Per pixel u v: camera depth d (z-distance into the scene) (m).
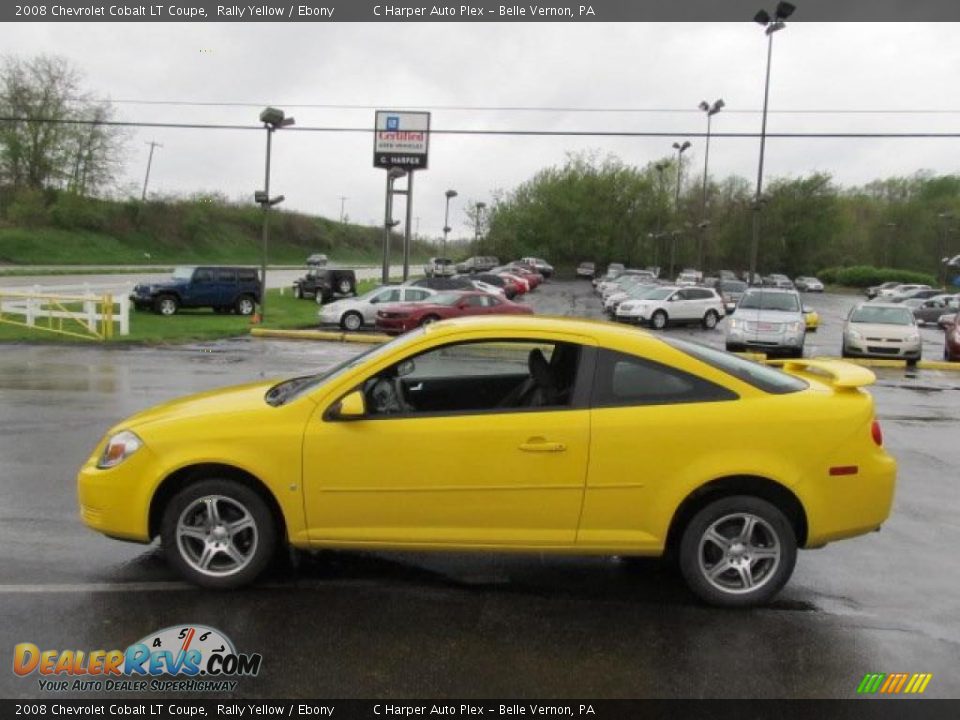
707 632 4.27
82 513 4.72
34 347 18.42
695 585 4.54
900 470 8.21
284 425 4.49
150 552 5.18
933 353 26.14
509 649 4.02
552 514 4.45
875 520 4.57
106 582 4.70
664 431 4.40
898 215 100.75
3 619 4.21
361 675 3.75
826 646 4.15
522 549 4.50
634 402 4.48
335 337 22.80
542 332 4.62
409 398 4.88
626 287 40.00
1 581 4.67
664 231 86.25
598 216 85.62
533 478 4.42
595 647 4.07
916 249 99.56
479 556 5.31
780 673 3.86
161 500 4.65
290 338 22.92
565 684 3.71
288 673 3.75
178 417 4.63
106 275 46.78
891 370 19.84
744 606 4.55
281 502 4.48
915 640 4.25
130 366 15.12
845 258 99.25
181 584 4.69
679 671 3.85
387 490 4.46
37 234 67.19
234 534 4.60
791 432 4.43
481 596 4.68
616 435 4.40
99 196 75.62
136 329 22.88
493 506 4.45
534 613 4.46
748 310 22.88
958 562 5.44
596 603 4.61
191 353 18.12
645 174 87.62
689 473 4.40
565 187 86.31
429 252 150.00
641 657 3.98
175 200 87.69
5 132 68.75
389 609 4.46
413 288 26.06
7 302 24.75
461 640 4.11
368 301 25.61
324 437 4.45
